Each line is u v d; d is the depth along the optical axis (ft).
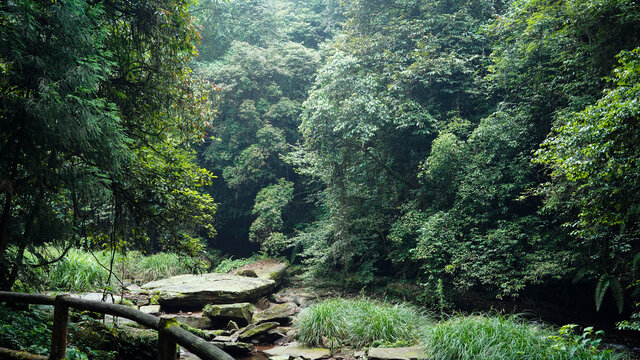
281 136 58.49
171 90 20.58
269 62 61.98
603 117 18.86
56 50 13.29
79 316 18.95
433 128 43.09
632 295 26.58
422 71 41.45
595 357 15.35
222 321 29.09
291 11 77.25
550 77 33.47
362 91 40.86
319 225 52.26
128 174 18.21
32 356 9.02
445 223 35.35
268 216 54.49
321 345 24.11
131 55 19.94
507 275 31.83
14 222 16.15
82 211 18.22
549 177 34.86
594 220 21.72
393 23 45.96
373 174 44.93
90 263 29.63
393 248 44.32
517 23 35.88
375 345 22.48
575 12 28.78
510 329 18.37
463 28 43.09
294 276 51.52
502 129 34.19
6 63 12.99
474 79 40.70
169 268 44.04
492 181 34.09
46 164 13.87
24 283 17.67
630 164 18.37
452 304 34.65
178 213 20.31
